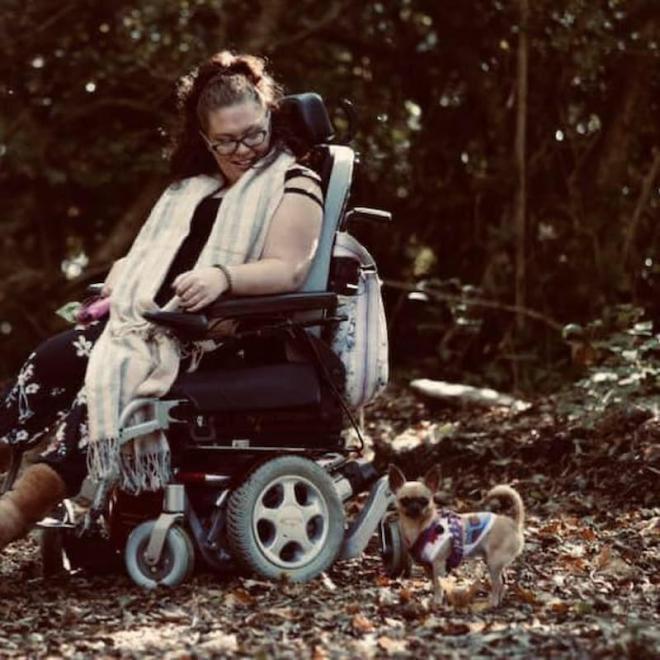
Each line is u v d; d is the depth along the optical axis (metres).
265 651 5.41
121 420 6.68
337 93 16.83
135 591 6.77
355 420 7.40
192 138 7.32
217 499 6.91
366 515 7.20
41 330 17.84
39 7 16.77
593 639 5.54
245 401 6.84
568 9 15.34
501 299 16.03
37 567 7.50
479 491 9.88
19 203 17.94
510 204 16.19
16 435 6.98
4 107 17.11
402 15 17.09
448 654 5.38
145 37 16.69
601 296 15.75
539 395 14.20
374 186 17.30
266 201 7.07
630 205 16.08
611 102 16.16
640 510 8.85
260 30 16.58
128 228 17.19
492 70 16.64
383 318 7.28
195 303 6.75
